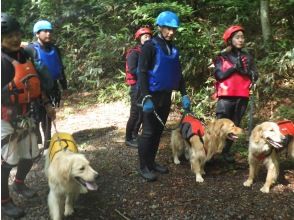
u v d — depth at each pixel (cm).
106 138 630
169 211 412
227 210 410
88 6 966
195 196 439
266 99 691
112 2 894
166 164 527
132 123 586
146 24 813
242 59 485
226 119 475
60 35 995
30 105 375
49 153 400
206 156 476
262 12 736
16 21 357
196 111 697
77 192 386
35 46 525
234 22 785
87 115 763
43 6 984
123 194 446
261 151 439
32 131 388
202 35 745
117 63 916
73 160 351
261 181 475
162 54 432
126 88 821
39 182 476
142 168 482
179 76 457
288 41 748
